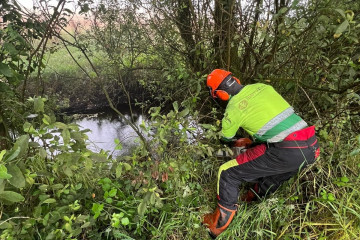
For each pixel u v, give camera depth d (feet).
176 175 6.05
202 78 8.09
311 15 7.16
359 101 7.06
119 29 11.84
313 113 8.25
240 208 6.75
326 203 6.15
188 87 8.83
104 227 6.25
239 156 6.45
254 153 6.24
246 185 7.89
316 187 6.92
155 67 13.26
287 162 5.91
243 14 8.21
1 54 4.96
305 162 6.04
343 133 7.69
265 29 6.97
